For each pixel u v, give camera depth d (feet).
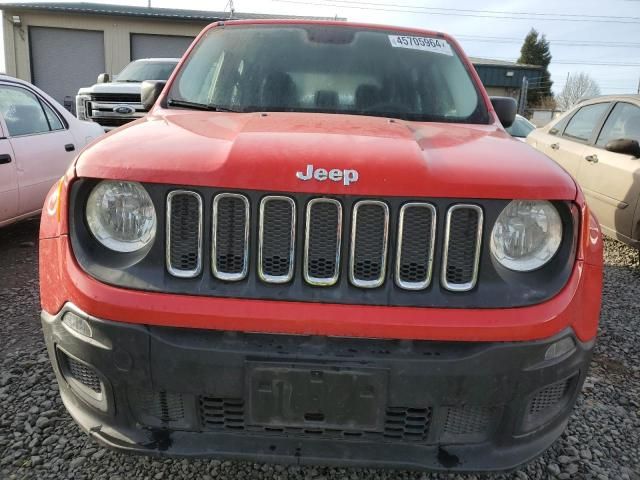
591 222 6.36
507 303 5.55
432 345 5.52
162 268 5.61
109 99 33.32
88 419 6.12
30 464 7.48
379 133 6.77
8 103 16.67
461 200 5.53
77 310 5.68
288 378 5.45
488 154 6.33
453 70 9.98
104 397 5.87
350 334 5.41
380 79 9.47
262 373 5.44
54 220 6.20
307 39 10.14
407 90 9.36
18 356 10.41
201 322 5.41
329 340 5.52
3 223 16.12
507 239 5.68
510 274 5.69
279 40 10.11
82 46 73.56
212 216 5.51
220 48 10.07
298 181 5.42
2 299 13.37
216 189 5.49
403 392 5.47
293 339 5.52
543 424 6.05
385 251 5.51
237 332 5.51
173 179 5.50
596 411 9.44
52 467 7.45
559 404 6.17
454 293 5.58
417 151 6.03
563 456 8.17
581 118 22.57
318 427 5.62
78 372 6.12
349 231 5.49
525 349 5.50
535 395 5.79
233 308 5.42
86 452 7.77
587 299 5.95
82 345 5.71
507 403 5.66
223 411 5.75
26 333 11.46
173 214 5.57
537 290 5.65
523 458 5.88
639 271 18.38
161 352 5.48
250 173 5.46
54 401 8.93
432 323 5.39
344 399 5.49
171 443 5.79
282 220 5.52
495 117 9.27
